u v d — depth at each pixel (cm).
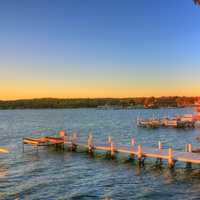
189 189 2481
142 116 15662
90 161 3672
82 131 8212
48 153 4291
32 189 2577
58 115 19188
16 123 12038
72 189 2569
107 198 2328
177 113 18225
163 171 3047
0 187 2641
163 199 2277
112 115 17662
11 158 3988
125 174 3005
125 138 6253
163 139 5853
